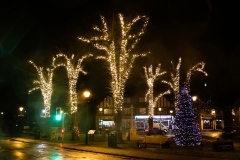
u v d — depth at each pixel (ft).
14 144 120.57
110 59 104.17
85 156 75.10
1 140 149.28
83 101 166.30
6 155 77.82
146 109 236.43
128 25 102.68
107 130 178.09
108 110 234.38
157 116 235.20
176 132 93.04
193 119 91.81
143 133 185.26
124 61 104.88
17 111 278.67
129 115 234.99
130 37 103.86
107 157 72.79
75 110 129.29
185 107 92.43
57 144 113.70
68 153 83.41
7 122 270.67
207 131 219.61
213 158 64.90
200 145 92.17
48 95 153.58
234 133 149.18
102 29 104.94
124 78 106.52
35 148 100.99
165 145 87.86
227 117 228.43
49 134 156.76
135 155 73.10
